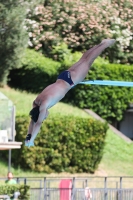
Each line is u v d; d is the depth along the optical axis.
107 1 90.12
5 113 50.69
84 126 68.31
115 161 71.56
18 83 79.56
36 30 82.69
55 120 67.12
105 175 68.25
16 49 74.31
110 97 80.19
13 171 64.56
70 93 79.06
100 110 79.88
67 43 85.06
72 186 52.06
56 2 85.25
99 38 86.12
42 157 66.12
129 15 90.12
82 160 68.00
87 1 88.06
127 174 69.06
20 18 73.81
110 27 87.62
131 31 89.69
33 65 78.81
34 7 81.62
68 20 84.88
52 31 84.38
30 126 27.14
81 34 86.19
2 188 46.62
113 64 81.00
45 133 66.38
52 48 84.06
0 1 73.19
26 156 65.50
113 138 75.62
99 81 29.25
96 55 27.45
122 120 81.69
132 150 74.56
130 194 52.25
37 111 26.66
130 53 88.75
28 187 47.34
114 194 52.25
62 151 67.19
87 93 79.00
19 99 73.94
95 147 68.44
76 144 67.88
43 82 78.56
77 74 27.05
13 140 51.22
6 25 73.19
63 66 78.81
